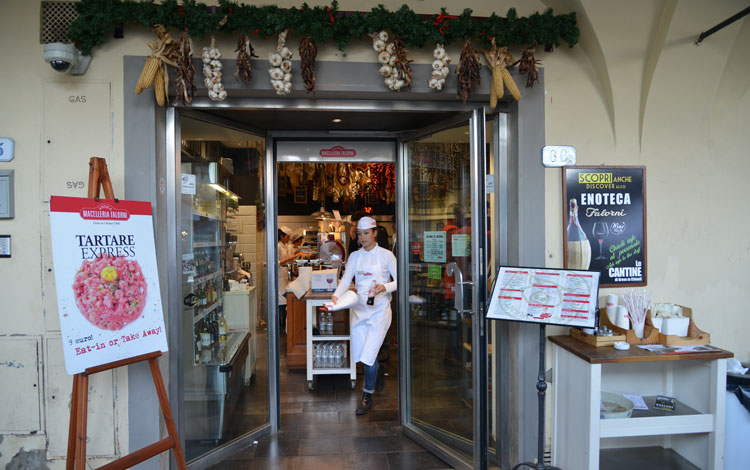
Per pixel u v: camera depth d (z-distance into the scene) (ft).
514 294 7.55
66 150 7.83
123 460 6.31
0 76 7.74
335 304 10.73
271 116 9.68
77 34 7.48
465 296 9.04
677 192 9.22
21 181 7.77
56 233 6.00
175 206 8.48
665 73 8.79
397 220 11.09
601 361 7.27
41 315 7.79
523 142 8.77
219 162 10.41
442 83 8.18
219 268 10.49
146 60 7.79
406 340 10.84
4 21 7.74
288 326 15.23
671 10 8.19
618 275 9.04
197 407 9.26
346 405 12.21
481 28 8.09
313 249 23.41
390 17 7.83
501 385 9.16
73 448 6.23
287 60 7.82
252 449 9.75
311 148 11.13
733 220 9.35
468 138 8.89
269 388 10.53
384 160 11.25
